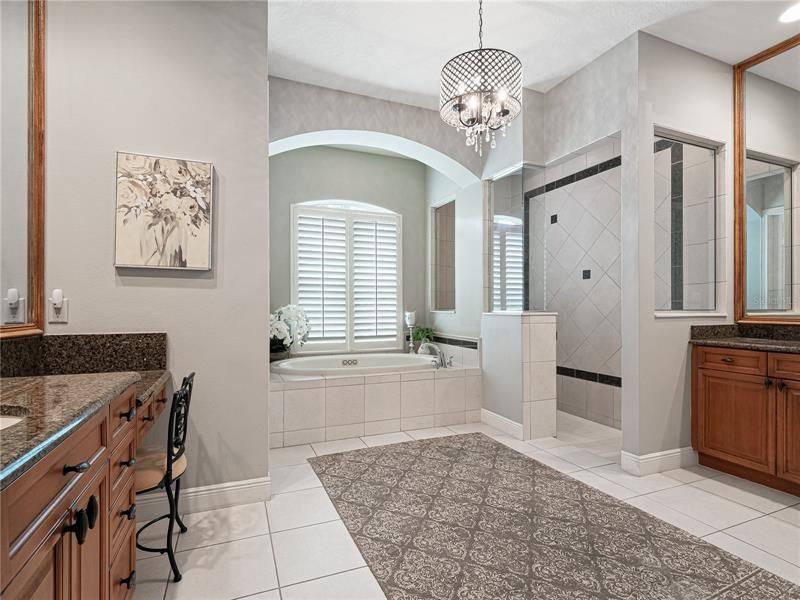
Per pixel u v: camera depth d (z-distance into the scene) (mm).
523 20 2738
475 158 4195
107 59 2111
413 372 3846
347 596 1646
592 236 4004
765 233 2969
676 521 2188
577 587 1679
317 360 4598
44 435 839
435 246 5305
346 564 1847
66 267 2027
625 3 2551
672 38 2891
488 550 1938
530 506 2354
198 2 2299
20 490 731
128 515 1442
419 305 5449
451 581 1726
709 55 3062
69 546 963
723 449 2787
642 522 2178
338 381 3566
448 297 5000
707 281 3125
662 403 2879
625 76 2932
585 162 4070
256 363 2432
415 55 3152
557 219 4426
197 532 2107
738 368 2699
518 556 1888
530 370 3547
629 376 2855
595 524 2162
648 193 2836
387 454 3188
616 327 3771
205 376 2316
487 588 1681
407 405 3809
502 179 4016
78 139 2051
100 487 1193
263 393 2449
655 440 2850
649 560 1853
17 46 1762
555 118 3627
